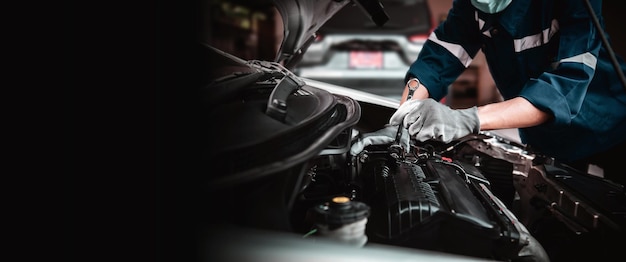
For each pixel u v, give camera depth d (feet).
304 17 3.29
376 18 3.47
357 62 15.74
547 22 4.38
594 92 4.75
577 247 3.00
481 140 4.86
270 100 2.66
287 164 2.13
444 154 4.59
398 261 2.04
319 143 2.40
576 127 4.75
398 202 2.46
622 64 4.84
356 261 2.00
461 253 2.48
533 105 3.87
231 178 1.96
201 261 1.83
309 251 1.99
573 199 3.27
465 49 5.23
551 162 4.16
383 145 3.63
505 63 4.89
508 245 2.46
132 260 1.74
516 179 4.44
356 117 2.94
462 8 5.09
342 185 3.19
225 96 2.49
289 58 3.82
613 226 2.76
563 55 4.13
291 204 2.44
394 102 5.18
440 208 2.44
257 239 1.99
